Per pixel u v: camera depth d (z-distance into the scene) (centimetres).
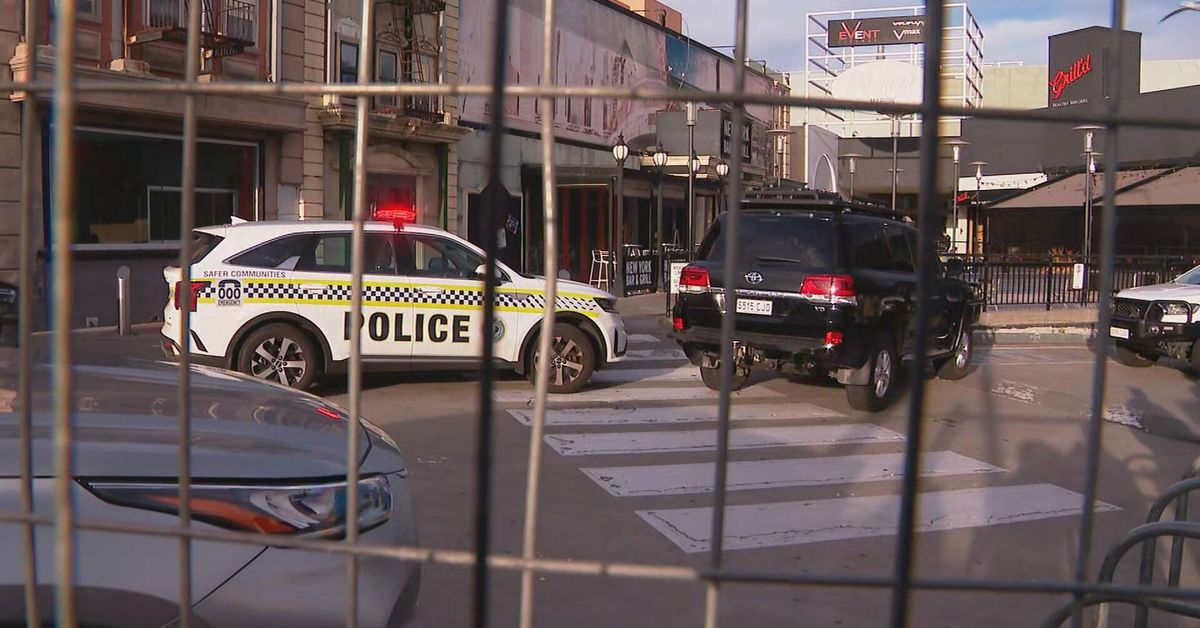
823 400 993
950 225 3628
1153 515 337
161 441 269
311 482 277
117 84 150
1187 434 845
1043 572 495
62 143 147
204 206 1750
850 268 902
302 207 1914
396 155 2077
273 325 895
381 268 926
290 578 260
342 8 1948
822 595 449
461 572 462
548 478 655
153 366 382
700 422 863
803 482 664
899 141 3894
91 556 235
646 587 452
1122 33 152
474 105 2270
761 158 2966
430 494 598
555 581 454
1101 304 161
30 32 168
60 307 149
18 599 227
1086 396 1011
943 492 648
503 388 1017
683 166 2705
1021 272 1847
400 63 2083
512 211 2334
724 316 152
